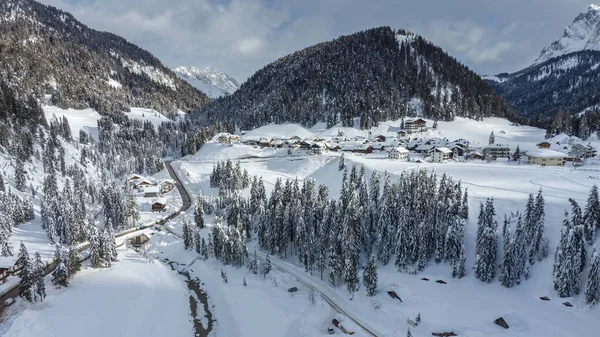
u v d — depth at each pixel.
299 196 99.44
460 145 170.75
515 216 76.88
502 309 58.56
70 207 92.81
